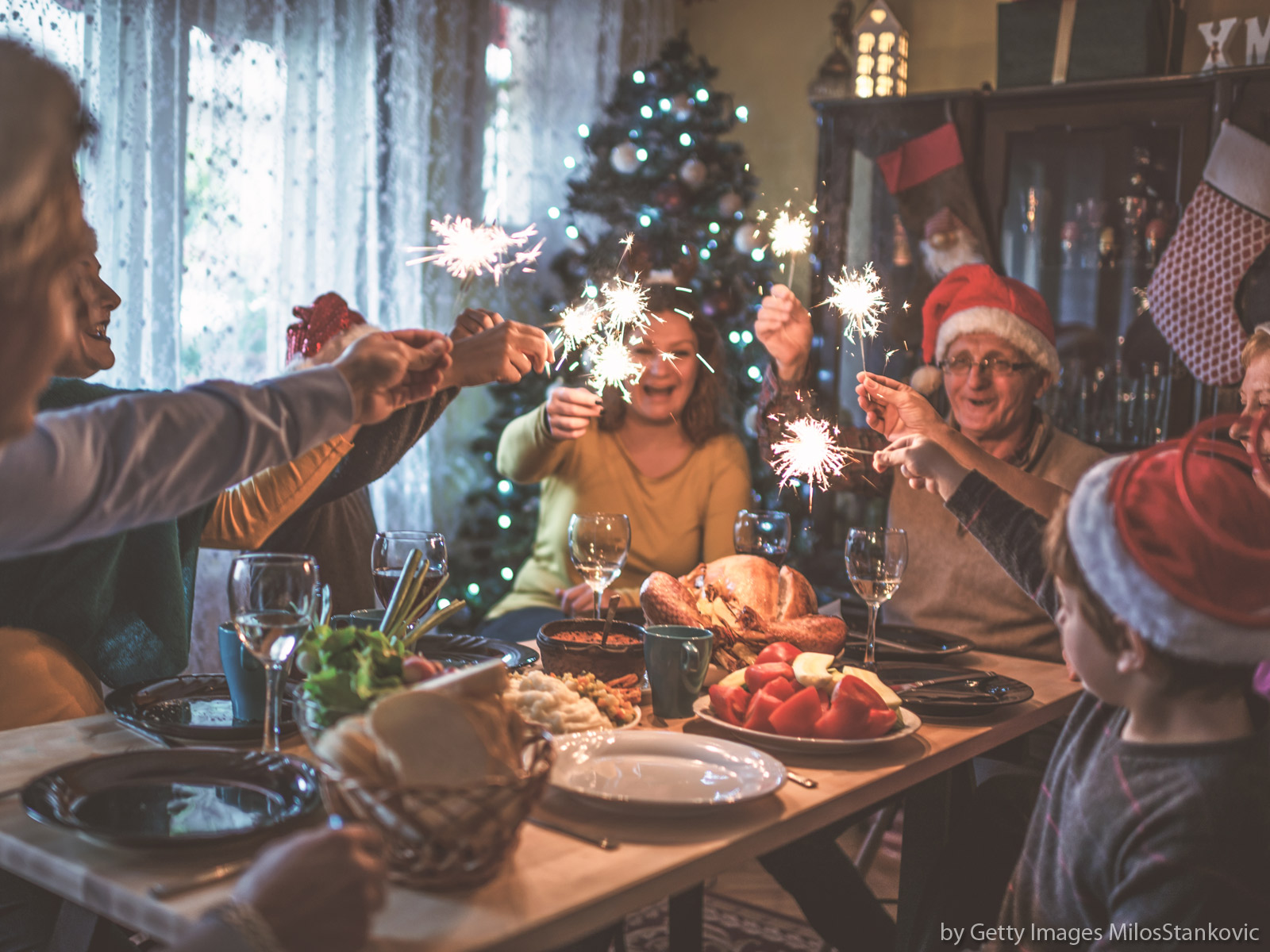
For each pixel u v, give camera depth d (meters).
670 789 0.99
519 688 1.18
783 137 4.19
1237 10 3.20
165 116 2.84
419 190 3.56
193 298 2.98
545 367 1.43
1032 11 3.09
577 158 4.06
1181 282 2.86
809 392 2.06
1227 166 2.77
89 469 0.79
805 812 0.99
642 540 2.48
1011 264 3.20
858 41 3.54
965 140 3.16
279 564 1.00
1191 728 0.89
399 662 0.94
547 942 0.76
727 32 4.32
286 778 0.95
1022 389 2.18
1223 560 0.83
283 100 3.15
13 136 0.62
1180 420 2.90
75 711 1.33
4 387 0.65
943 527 2.14
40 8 2.57
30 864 0.84
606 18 4.05
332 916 0.67
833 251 3.35
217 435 0.86
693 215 3.54
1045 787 1.04
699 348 2.55
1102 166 3.03
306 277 3.27
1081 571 0.90
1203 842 0.83
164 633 1.47
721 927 2.12
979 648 1.91
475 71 3.80
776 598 1.47
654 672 1.27
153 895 0.77
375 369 1.00
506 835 0.79
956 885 1.40
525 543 3.64
